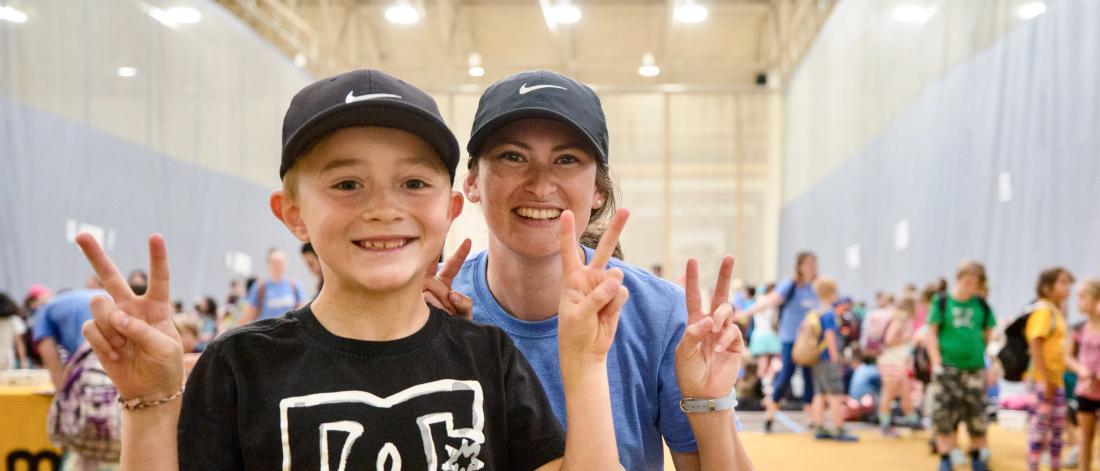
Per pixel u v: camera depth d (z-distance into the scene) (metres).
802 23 15.47
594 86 17.94
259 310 6.58
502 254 1.49
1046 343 5.43
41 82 8.16
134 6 9.38
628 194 18.00
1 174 7.67
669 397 1.47
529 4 17.39
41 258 8.17
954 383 5.54
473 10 17.59
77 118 8.62
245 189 12.18
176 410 1.02
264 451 1.02
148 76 9.67
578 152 1.39
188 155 10.52
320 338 1.08
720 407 1.32
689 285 1.31
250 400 1.04
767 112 17.89
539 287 1.48
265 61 12.80
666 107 18.03
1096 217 5.29
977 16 7.16
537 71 1.44
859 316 9.73
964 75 7.47
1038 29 6.06
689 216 17.94
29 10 8.01
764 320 10.24
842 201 12.34
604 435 1.10
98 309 0.96
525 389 1.16
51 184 8.28
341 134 1.05
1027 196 6.29
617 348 1.46
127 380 0.99
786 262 16.88
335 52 16.59
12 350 6.82
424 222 1.09
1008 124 6.58
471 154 1.46
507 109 1.37
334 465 1.01
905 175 9.27
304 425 1.02
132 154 9.44
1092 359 5.11
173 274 10.07
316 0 16.77
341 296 1.09
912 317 7.72
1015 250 6.48
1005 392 8.07
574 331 1.09
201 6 10.70
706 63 18.47
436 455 1.05
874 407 8.42
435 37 17.77
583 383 1.10
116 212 9.16
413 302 1.11
